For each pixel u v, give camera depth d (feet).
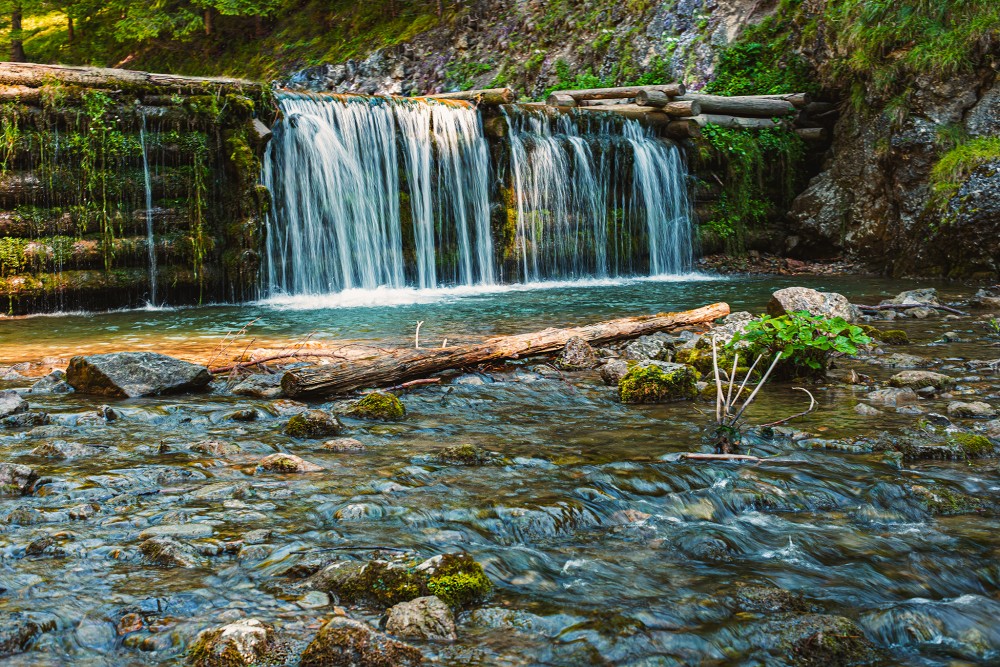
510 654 9.02
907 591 10.70
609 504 13.44
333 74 93.20
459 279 53.47
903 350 27.35
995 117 52.70
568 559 11.47
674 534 12.21
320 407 20.13
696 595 10.30
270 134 44.78
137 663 8.86
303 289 47.37
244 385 22.11
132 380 21.66
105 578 10.65
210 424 18.57
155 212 42.88
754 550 11.85
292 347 28.40
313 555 11.12
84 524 12.44
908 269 54.60
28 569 10.87
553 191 55.31
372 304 42.86
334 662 8.71
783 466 15.26
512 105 55.01
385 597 10.03
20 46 107.14
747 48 68.95
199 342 30.45
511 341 25.40
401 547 11.53
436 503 13.12
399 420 19.04
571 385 22.65
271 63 101.45
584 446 16.76
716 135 60.75
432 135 52.13
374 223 50.11
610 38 78.43
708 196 61.11
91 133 41.04
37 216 40.24
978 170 51.13
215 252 44.37
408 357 22.89
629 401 20.79
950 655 9.27
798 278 55.16
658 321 29.22
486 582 10.39
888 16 57.77
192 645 9.00
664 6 77.10
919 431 16.97
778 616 9.86
